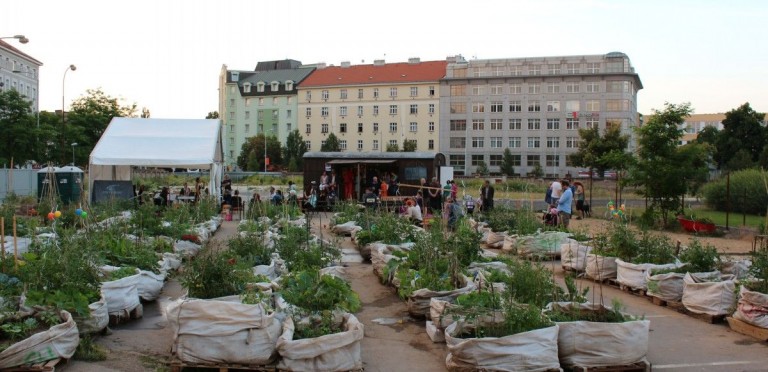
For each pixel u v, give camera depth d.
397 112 96.25
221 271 7.50
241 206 27.97
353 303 7.82
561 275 13.21
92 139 56.41
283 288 8.10
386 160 30.27
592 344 6.94
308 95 101.31
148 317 9.34
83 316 7.54
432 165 30.39
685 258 11.32
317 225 22.34
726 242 18.78
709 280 9.97
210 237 18.61
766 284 9.08
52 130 43.94
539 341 6.70
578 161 69.75
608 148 67.75
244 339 6.77
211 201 23.36
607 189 49.25
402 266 11.08
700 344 8.35
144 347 7.79
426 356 7.73
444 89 92.06
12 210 18.12
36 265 8.08
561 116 86.94
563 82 86.75
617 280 11.80
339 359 6.68
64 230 12.26
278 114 104.75
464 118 91.19
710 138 60.12
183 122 27.70
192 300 6.92
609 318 7.38
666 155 22.38
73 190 29.44
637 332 7.03
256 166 91.94
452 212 19.16
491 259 11.41
